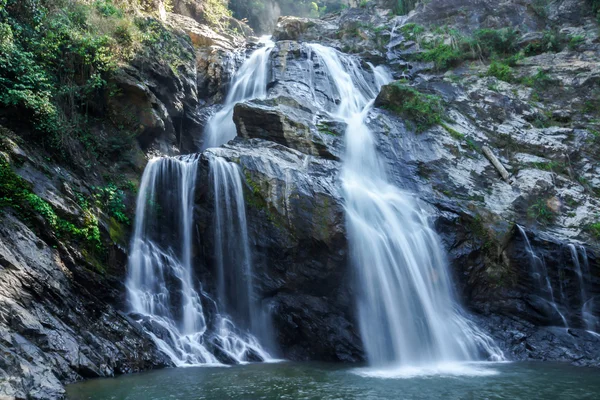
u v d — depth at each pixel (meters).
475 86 19.27
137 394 7.51
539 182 15.24
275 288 12.09
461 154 16.11
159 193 13.36
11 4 13.27
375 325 11.66
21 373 6.79
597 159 16.27
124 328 9.94
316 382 8.59
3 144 10.38
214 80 21.30
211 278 12.57
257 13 38.03
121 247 11.73
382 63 23.03
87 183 12.28
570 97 18.38
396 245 12.50
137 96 15.08
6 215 9.24
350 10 27.92
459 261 13.08
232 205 12.62
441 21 24.72
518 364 10.80
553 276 13.20
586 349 11.66
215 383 8.34
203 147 18.47
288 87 19.14
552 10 23.34
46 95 12.24
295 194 12.39
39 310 8.51
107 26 15.48
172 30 19.59
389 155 15.77
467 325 12.36
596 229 14.07
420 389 8.14
